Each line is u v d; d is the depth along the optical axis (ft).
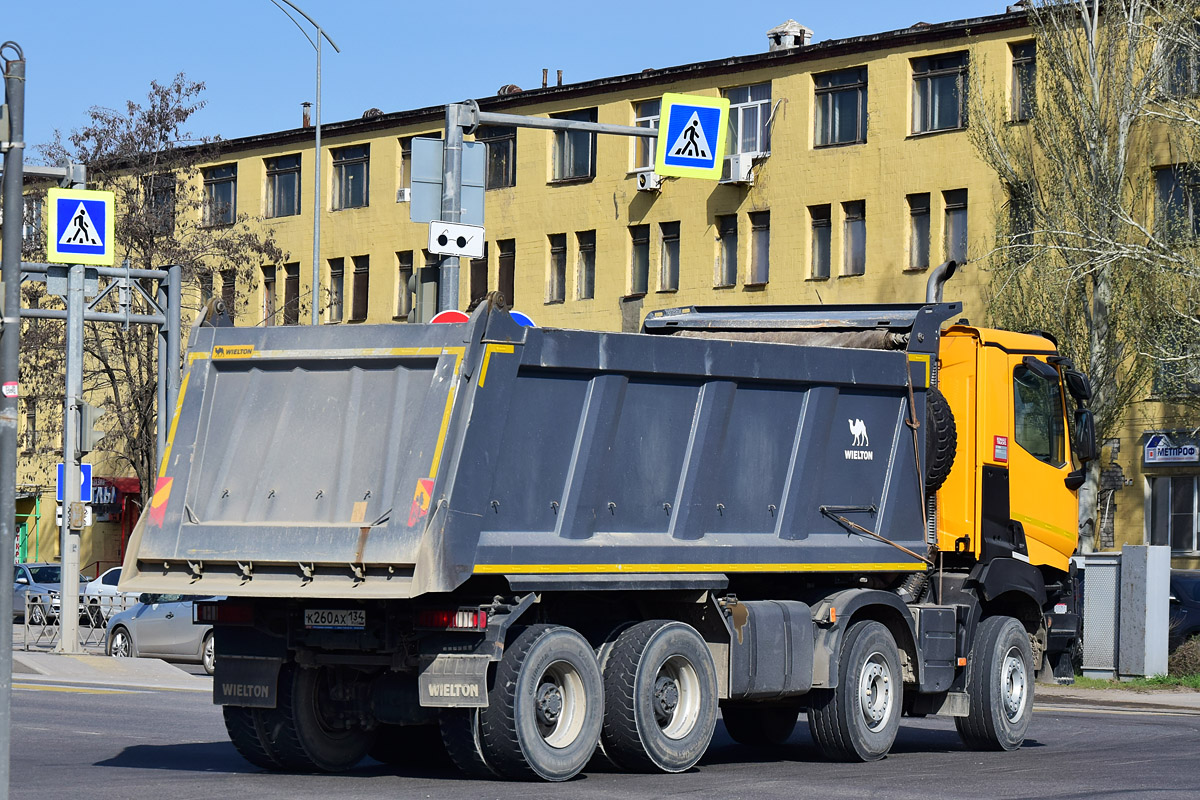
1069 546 60.23
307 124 208.23
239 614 44.70
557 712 42.98
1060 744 58.29
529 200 183.83
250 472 44.21
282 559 42.73
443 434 41.42
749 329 56.65
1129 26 126.41
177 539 44.39
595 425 44.29
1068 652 60.64
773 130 164.35
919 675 52.95
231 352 45.27
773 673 47.91
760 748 55.93
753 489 48.67
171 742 53.98
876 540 52.39
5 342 35.24
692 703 45.75
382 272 196.44
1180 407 139.74
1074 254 126.62
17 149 36.14
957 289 150.30
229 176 211.20
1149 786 43.52
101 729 58.08
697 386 47.14
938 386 54.54
